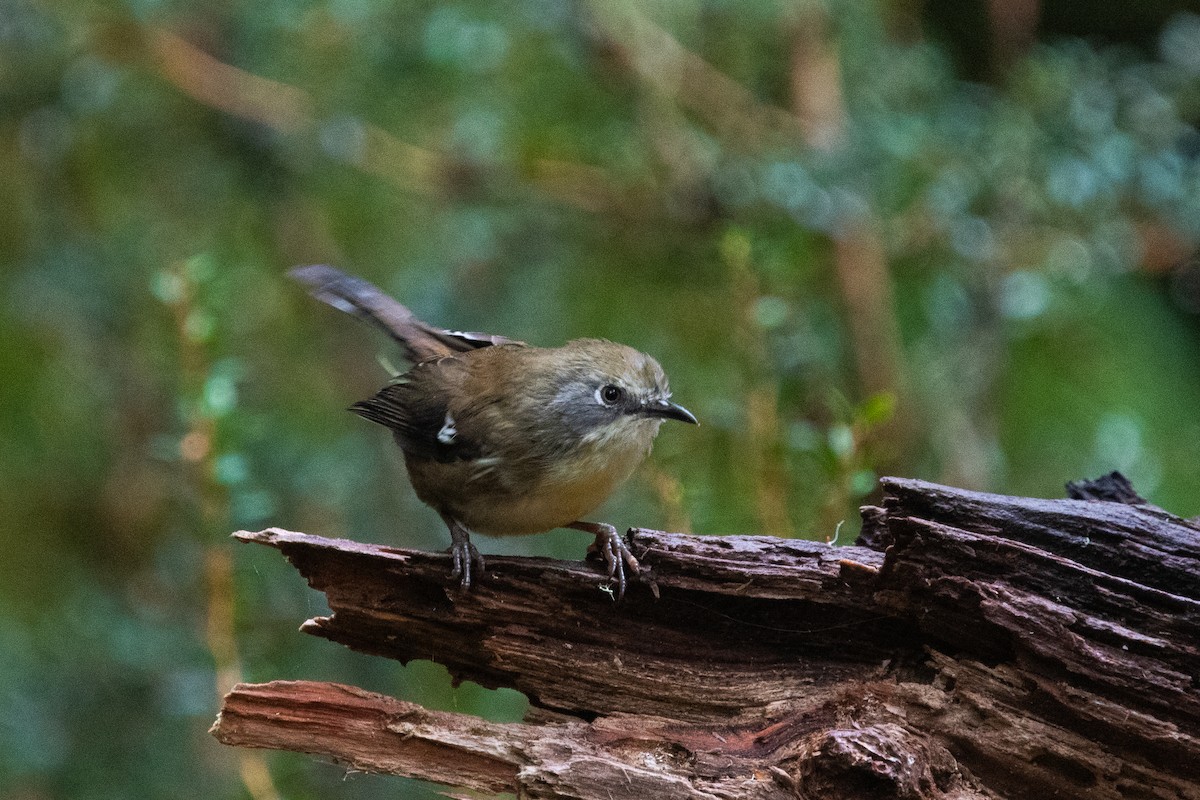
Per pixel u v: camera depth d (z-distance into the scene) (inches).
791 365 414.6
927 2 599.8
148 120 534.6
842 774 233.8
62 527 550.6
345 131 502.0
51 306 510.0
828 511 316.5
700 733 254.7
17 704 453.4
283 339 552.1
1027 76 491.8
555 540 458.9
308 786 406.0
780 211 485.1
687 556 259.1
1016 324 498.6
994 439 496.4
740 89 534.0
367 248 553.6
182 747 446.9
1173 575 241.4
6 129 534.6
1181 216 477.4
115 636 433.7
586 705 268.1
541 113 548.7
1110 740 232.8
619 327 532.1
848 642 259.0
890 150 474.3
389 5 494.3
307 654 407.8
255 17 500.4
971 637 243.3
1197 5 605.9
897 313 542.6
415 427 319.0
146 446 500.7
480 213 507.8
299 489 449.7
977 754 240.8
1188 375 581.9
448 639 274.4
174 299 340.5
